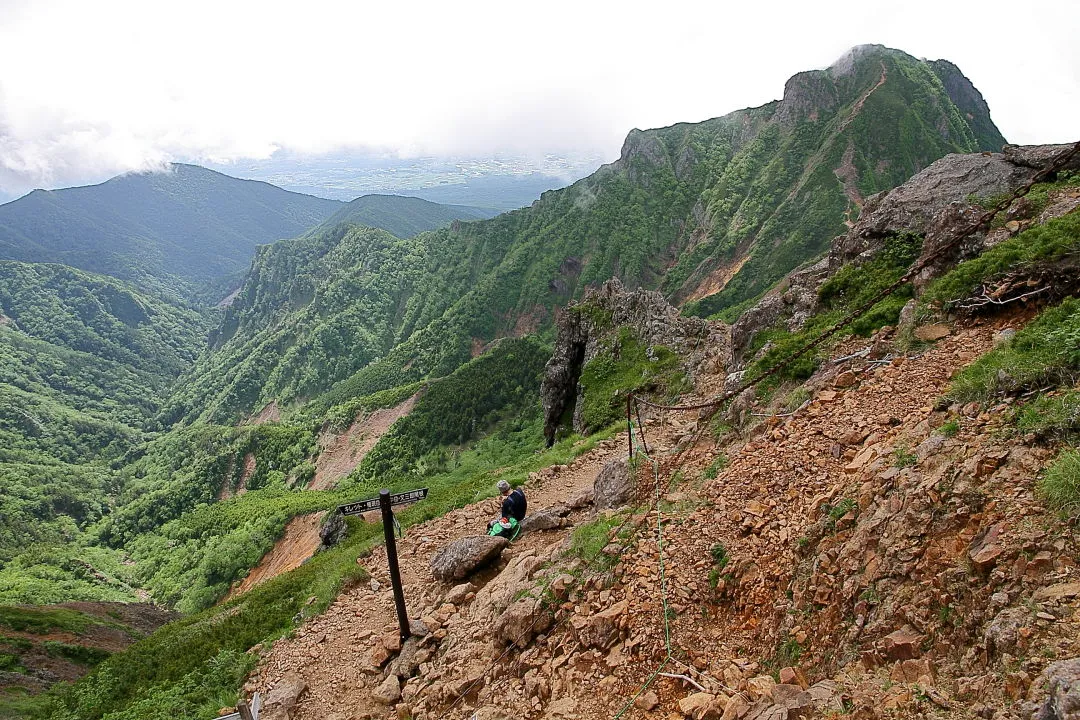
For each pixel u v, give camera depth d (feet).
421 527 59.62
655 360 110.32
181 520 428.56
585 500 46.80
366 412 479.82
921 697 15.05
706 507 31.32
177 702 38.68
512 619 29.12
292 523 288.10
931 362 35.04
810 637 20.38
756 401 47.60
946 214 52.85
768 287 518.37
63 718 44.01
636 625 25.17
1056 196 48.26
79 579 358.64
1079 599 14.07
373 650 36.86
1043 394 21.72
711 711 19.39
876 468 24.54
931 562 18.33
